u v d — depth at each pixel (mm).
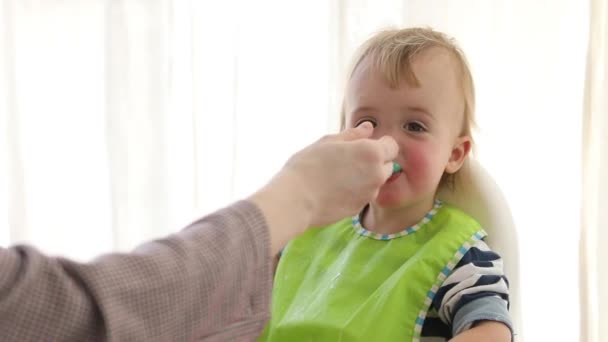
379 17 1274
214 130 1447
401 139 808
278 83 1397
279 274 924
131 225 1521
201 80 1434
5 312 384
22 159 1591
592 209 1068
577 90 1175
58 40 1580
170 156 1511
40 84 1590
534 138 1199
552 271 1197
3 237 1676
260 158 1414
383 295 788
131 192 1514
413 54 825
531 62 1195
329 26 1330
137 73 1484
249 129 1413
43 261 401
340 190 551
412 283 785
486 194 866
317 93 1377
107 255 433
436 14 1222
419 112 810
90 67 1583
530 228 1205
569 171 1184
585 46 1164
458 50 881
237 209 490
